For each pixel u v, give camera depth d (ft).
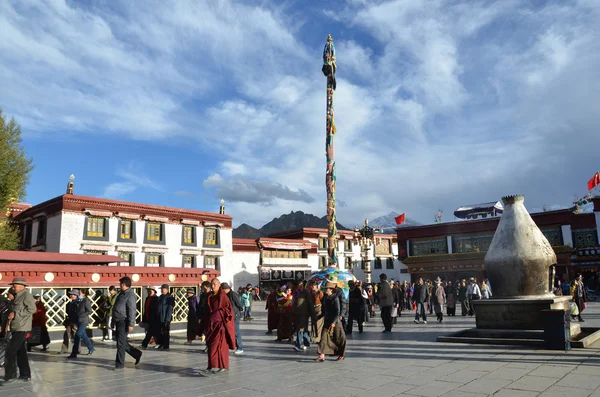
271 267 158.10
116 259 54.70
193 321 44.91
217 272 60.13
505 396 19.39
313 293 37.86
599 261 129.59
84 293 39.50
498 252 38.68
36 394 22.98
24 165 92.12
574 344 31.30
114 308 30.89
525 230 38.42
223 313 28.02
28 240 115.96
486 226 146.61
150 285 53.21
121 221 116.67
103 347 42.78
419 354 31.71
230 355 34.76
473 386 21.39
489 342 34.42
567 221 133.59
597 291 121.70
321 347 30.91
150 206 122.42
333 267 84.79
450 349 33.24
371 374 25.41
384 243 191.31
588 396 18.86
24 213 118.21
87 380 26.40
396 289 59.26
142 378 26.63
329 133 107.96
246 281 151.74
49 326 45.14
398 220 172.14
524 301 35.60
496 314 36.99
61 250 104.27
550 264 37.76
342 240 178.70
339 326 31.01
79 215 108.78
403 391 21.04
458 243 152.05
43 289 45.29
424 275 155.94
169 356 35.91
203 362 32.32
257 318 79.00
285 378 25.22
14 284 26.96
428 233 158.10
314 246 171.32
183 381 25.38
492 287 39.40
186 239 130.62
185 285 56.70
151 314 41.19
